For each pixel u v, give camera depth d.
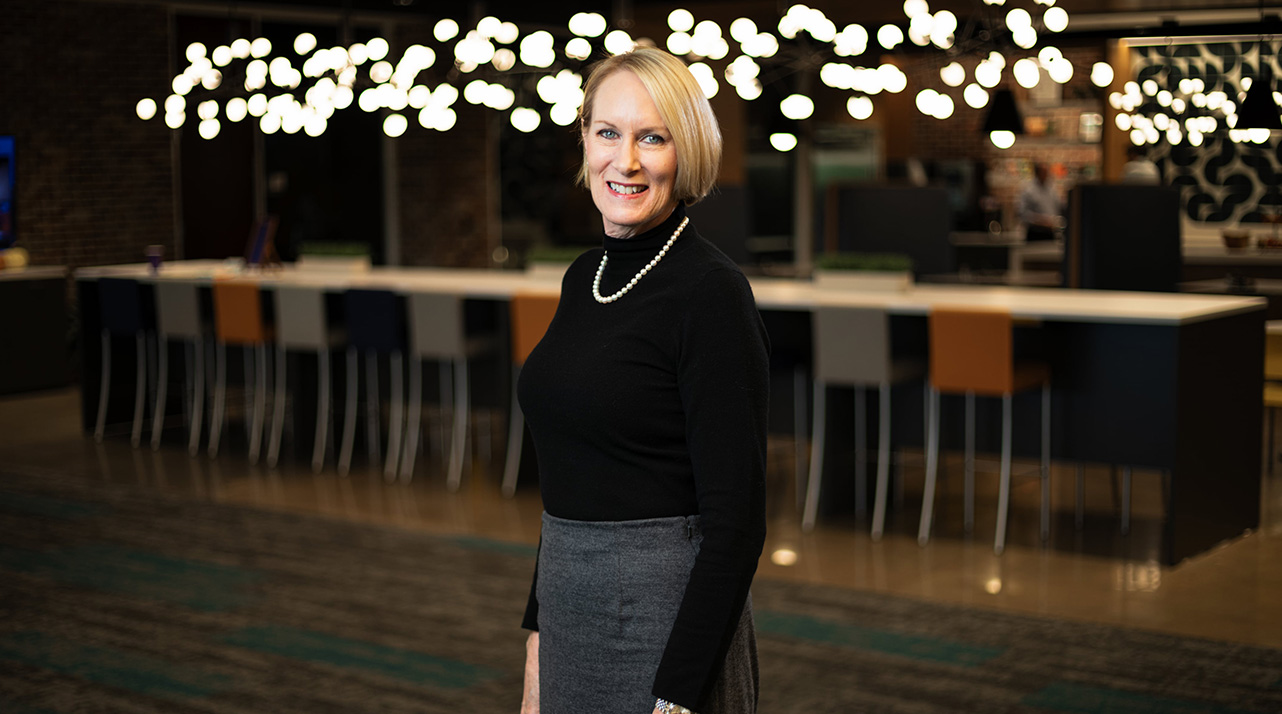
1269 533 5.95
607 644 1.80
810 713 3.78
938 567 5.36
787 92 13.56
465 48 6.76
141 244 11.04
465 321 7.80
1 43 10.09
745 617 1.84
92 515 6.32
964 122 13.86
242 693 4.00
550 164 12.84
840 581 5.16
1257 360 5.95
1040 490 6.79
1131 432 5.64
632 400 1.75
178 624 4.67
